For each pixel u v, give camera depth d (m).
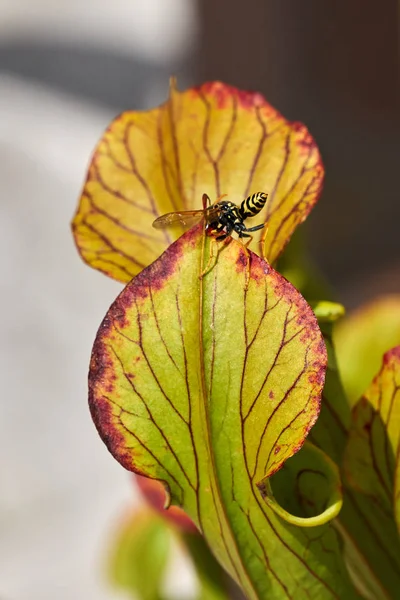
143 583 0.67
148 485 0.53
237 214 0.45
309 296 0.51
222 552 0.45
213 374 0.43
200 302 0.42
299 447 0.42
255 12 1.93
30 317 1.57
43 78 1.91
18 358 1.57
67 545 1.44
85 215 0.47
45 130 1.66
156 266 0.42
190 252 0.42
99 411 0.43
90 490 1.50
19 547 1.42
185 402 0.43
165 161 0.47
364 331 0.55
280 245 0.45
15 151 1.58
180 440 0.43
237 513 0.44
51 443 1.54
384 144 2.31
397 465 0.45
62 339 1.56
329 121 2.29
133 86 1.89
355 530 0.46
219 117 0.47
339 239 2.07
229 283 0.42
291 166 0.46
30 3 2.20
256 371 0.42
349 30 2.23
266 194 0.44
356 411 0.46
